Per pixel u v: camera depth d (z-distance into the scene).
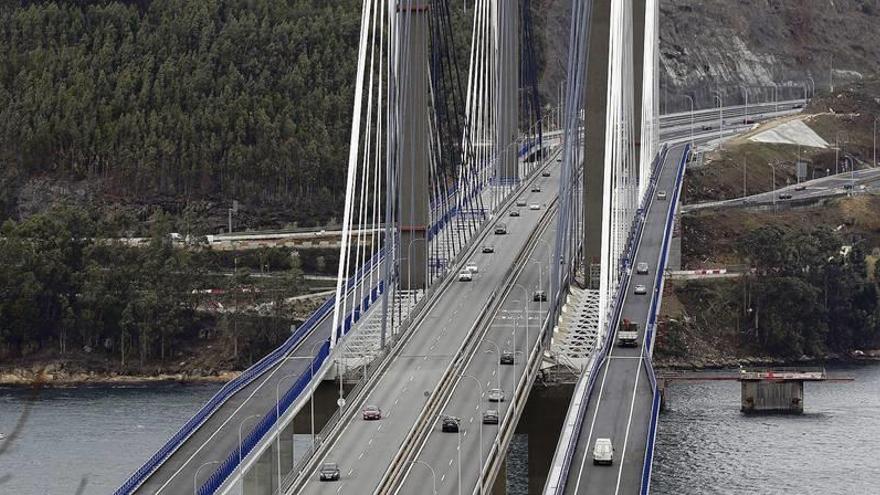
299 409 162.12
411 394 167.25
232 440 156.88
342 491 134.00
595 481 135.25
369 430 153.88
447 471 140.88
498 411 156.88
